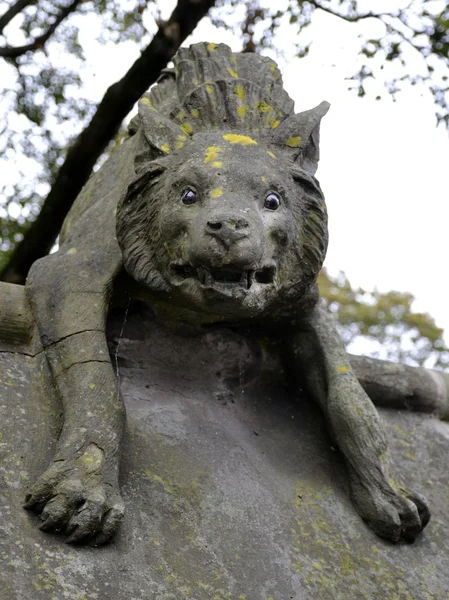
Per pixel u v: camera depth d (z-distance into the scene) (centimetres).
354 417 238
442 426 283
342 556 222
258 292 212
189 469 227
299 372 254
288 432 253
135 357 247
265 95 240
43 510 194
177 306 238
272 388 261
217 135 227
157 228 221
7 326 235
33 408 221
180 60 257
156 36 423
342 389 242
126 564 196
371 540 230
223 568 205
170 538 207
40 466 209
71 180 425
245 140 226
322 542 223
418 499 232
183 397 248
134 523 206
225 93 237
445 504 254
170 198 218
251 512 223
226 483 228
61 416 219
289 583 209
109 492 200
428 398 283
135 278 225
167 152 227
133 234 226
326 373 247
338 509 234
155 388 246
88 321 228
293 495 234
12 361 231
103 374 219
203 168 216
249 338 257
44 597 182
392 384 278
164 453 228
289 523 225
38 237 430
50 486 196
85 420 209
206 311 215
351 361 274
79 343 224
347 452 238
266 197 217
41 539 192
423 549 235
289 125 234
